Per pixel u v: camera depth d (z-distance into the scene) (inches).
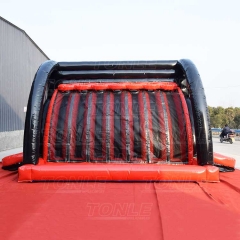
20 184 195.2
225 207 143.8
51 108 245.9
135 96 256.2
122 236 107.6
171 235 108.1
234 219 126.6
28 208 141.2
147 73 282.7
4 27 556.4
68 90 262.7
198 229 114.4
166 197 161.2
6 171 250.4
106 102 248.5
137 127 231.6
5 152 512.1
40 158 228.7
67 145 231.3
